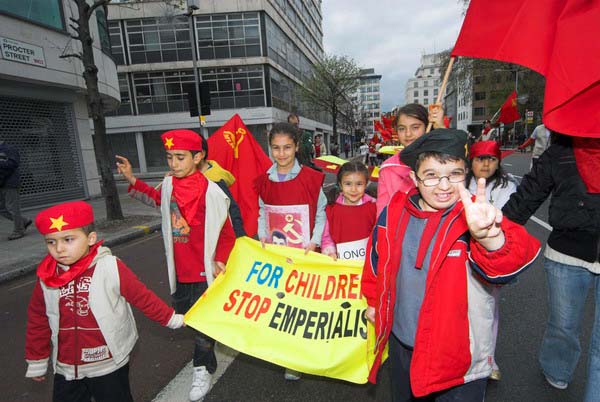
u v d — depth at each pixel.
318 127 49.50
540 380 2.65
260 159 3.84
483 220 1.30
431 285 1.59
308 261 2.59
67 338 1.88
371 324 2.13
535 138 7.31
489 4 2.33
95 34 13.14
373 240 1.87
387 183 2.65
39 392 2.85
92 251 1.88
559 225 2.14
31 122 11.59
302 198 2.88
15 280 5.50
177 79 29.73
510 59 2.24
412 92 140.62
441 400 1.78
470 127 65.50
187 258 2.61
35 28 10.58
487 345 1.66
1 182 7.24
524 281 4.46
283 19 34.06
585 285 2.24
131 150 30.58
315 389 2.70
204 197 2.53
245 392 2.68
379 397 2.59
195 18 28.73
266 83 30.11
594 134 1.77
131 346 2.02
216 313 2.47
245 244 2.74
